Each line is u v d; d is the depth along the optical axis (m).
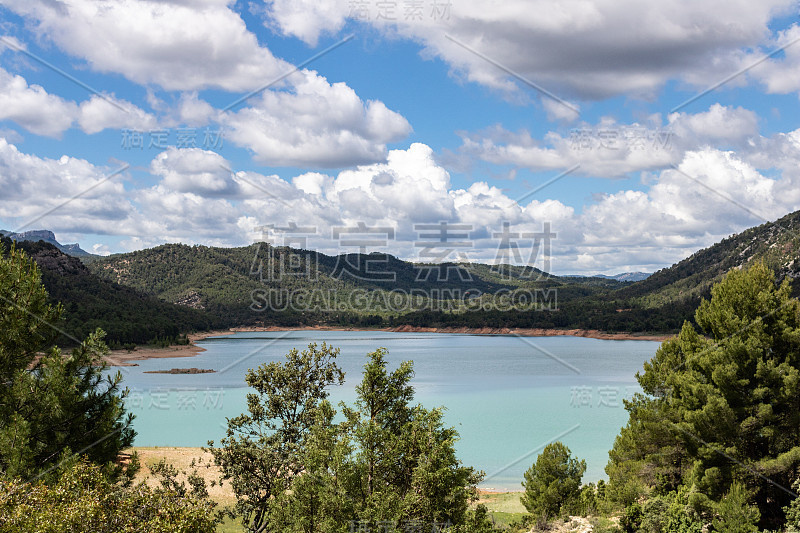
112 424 18.30
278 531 18.20
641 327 170.75
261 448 23.19
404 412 18.66
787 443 23.86
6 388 17.42
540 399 80.75
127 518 12.10
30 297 18.12
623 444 32.16
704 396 25.58
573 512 30.91
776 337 24.97
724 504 22.42
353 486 16.42
